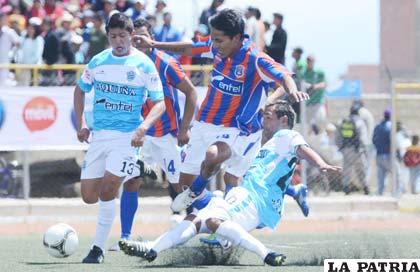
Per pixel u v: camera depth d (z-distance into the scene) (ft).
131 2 116.57
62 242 57.47
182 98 83.92
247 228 53.67
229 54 57.72
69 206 101.76
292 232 88.38
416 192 118.01
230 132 58.29
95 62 57.26
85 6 122.93
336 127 114.01
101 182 57.98
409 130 142.10
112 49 57.31
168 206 103.30
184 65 105.50
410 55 183.73
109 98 56.85
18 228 92.43
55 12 121.49
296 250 67.51
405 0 182.70
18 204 100.89
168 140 69.21
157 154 69.92
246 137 58.65
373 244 70.69
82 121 58.95
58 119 102.63
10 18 117.39
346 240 76.69
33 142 101.96
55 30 108.06
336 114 125.18
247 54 57.47
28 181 103.76
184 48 63.36
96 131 57.52
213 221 52.80
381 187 114.11
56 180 106.52
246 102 58.23
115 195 57.47
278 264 53.06
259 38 109.60
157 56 64.85
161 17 116.57
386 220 102.99
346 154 113.70
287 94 59.72
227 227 52.70
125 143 56.95
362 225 96.58
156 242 52.54
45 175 106.32
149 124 56.08
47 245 57.57
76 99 58.70
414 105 142.72
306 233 86.89
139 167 59.16
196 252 58.23
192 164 60.03
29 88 101.96
